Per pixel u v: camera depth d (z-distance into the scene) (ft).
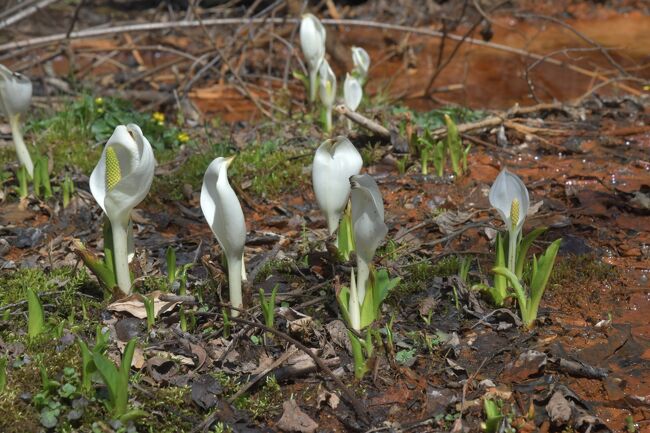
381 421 4.68
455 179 6.53
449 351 4.97
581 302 5.35
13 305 5.18
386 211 6.21
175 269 5.46
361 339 4.90
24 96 6.38
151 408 4.70
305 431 4.63
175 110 8.95
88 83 9.77
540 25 12.83
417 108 9.21
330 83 7.19
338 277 5.05
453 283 5.32
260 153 6.87
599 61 10.87
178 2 13.01
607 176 6.55
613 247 5.76
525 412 4.68
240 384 4.83
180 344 5.00
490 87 9.93
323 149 5.36
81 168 6.79
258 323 4.91
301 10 10.18
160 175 6.72
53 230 6.04
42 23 12.50
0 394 4.66
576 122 7.39
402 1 13.28
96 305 5.22
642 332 5.14
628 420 4.64
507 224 5.19
